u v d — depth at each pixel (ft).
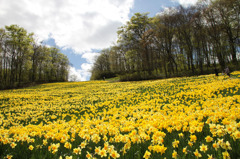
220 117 12.56
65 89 106.22
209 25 112.16
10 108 39.63
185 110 18.22
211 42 114.52
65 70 258.98
